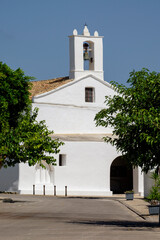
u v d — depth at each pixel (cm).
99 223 1995
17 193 4741
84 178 4912
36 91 5375
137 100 1983
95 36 5447
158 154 1966
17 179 4759
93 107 5375
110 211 2780
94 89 5412
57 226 1758
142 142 1964
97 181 4934
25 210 2612
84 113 5338
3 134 3169
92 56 5475
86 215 2411
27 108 3591
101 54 5481
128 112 2000
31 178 4769
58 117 5203
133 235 1516
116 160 5644
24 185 4753
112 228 1769
